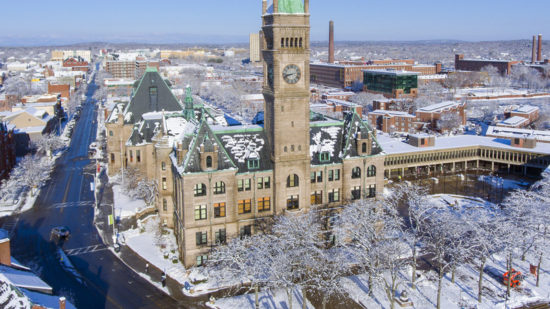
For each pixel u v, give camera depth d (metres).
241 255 82.56
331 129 102.44
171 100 152.25
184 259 90.56
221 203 90.56
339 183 99.94
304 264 79.38
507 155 163.00
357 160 99.88
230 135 94.62
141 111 150.12
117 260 94.62
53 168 168.12
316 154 98.81
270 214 94.81
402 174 161.62
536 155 155.88
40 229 110.69
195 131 91.94
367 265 83.50
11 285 52.38
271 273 77.50
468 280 87.88
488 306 79.06
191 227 88.88
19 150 191.12
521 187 146.25
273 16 86.88
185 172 87.00
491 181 153.62
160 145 105.56
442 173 164.88
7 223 114.75
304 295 73.50
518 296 82.00
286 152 92.94
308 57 90.44
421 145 165.75
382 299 80.94
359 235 84.12
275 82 89.12
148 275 88.25
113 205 126.00
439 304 76.81
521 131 182.00
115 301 79.19
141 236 105.88
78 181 151.25
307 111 92.75
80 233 108.38
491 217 101.31
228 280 85.00
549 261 95.62
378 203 99.25
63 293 81.06
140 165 135.25
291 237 76.31
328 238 99.88
